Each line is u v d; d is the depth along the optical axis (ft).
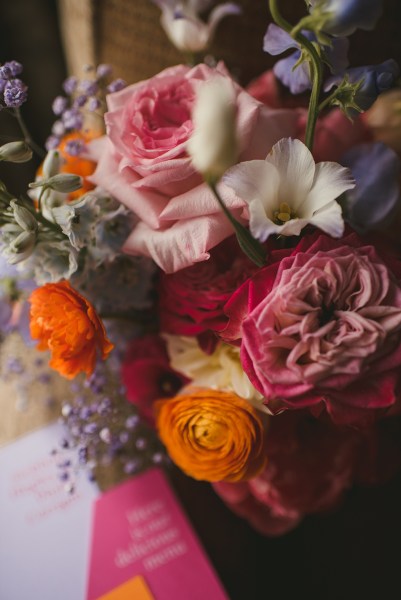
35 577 1.56
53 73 2.40
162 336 1.46
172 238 1.23
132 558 1.58
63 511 1.63
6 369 1.78
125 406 1.69
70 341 1.23
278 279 1.13
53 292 1.26
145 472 1.69
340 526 1.75
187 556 1.59
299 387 1.10
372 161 1.36
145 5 1.66
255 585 1.63
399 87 1.59
